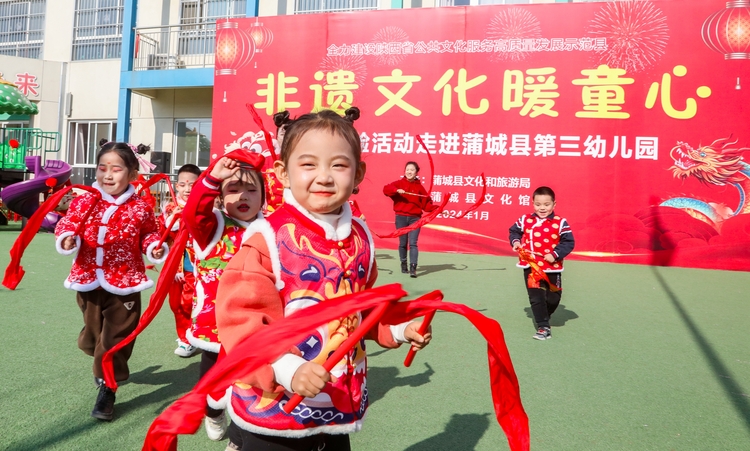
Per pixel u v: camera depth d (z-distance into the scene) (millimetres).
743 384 3324
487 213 9141
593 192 8734
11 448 2254
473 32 9188
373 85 9570
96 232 2715
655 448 2463
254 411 1407
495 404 1437
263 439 1445
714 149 8344
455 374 3375
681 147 8453
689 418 2801
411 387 3141
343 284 1473
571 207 8812
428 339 1511
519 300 5621
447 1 10805
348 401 1434
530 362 3678
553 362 3688
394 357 3711
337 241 1495
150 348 3781
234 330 1321
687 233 8430
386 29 9516
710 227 8352
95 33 13375
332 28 9734
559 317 5000
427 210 7016
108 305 2705
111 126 13266
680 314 5180
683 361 3760
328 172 1429
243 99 10070
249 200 2457
